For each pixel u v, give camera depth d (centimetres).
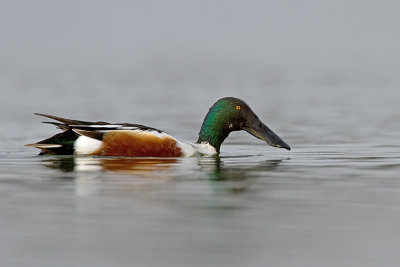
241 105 1755
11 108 2897
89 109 2906
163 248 960
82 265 905
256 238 1001
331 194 1262
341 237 1007
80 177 1399
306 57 5866
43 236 1010
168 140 1658
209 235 1014
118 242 984
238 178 1410
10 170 1479
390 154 1758
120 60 5541
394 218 1098
